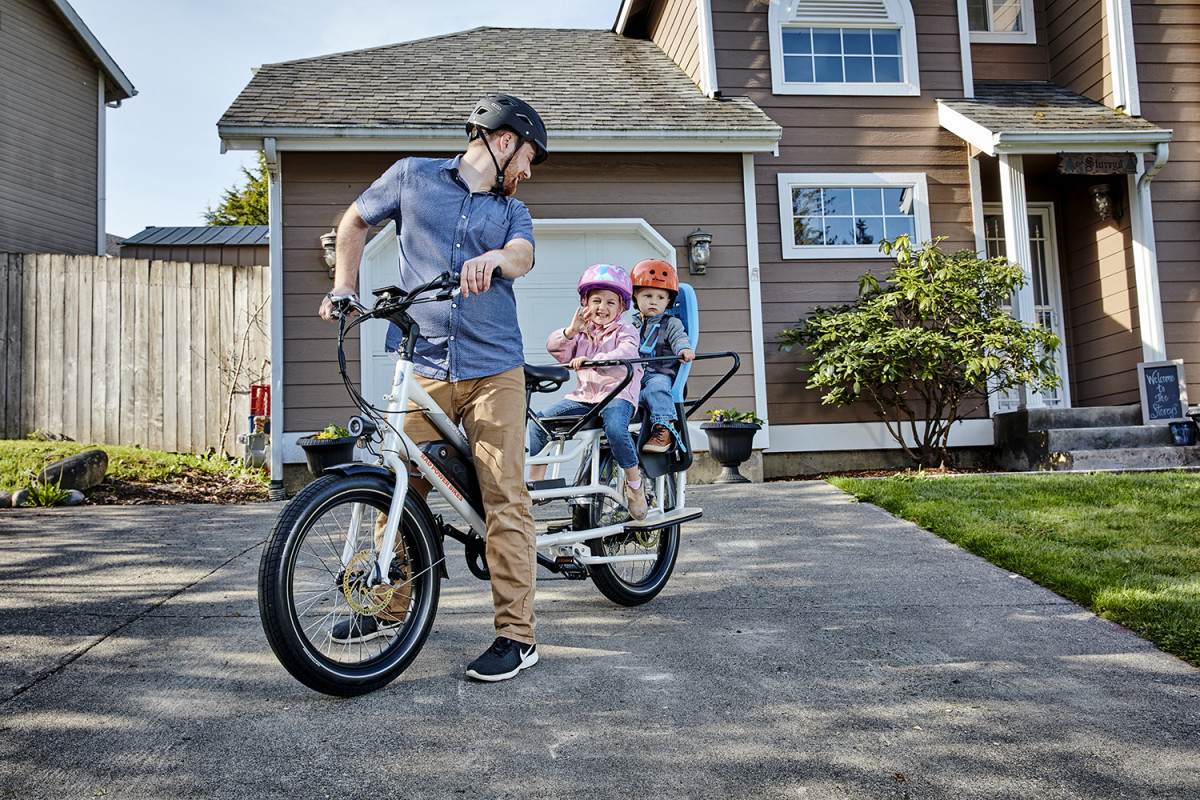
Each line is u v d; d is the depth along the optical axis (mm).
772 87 8250
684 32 8938
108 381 8562
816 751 2084
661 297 3529
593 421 3217
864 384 7246
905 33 8492
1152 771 2002
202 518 5059
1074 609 3281
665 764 2004
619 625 3098
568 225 7316
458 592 3510
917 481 5840
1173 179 8422
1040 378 7082
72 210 13344
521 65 8852
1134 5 8562
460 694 2402
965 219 8359
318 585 2621
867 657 2764
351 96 7434
